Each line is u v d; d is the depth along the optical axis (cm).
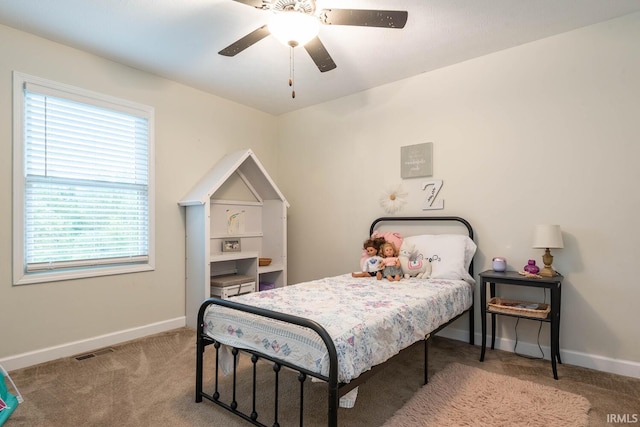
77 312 267
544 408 184
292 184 420
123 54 278
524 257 267
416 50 275
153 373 230
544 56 259
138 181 308
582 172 245
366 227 356
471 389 205
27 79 244
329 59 224
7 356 234
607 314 236
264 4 185
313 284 256
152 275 312
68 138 267
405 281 267
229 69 306
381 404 192
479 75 288
